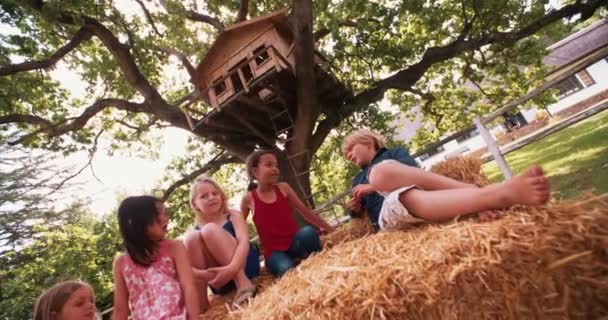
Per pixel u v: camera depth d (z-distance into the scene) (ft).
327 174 42.52
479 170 9.01
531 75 39.65
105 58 31.24
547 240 4.04
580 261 3.94
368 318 4.32
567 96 73.82
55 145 31.53
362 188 8.68
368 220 9.85
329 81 27.20
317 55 29.63
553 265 3.95
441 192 5.61
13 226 56.80
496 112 13.83
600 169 19.81
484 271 4.09
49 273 41.37
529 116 76.84
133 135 36.52
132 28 31.19
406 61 35.63
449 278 4.14
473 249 4.25
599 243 3.97
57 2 22.04
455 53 30.91
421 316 4.25
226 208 9.50
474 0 29.09
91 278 35.45
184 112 26.50
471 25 30.86
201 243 8.66
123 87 33.76
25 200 58.75
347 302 4.42
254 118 26.50
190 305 6.83
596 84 71.15
